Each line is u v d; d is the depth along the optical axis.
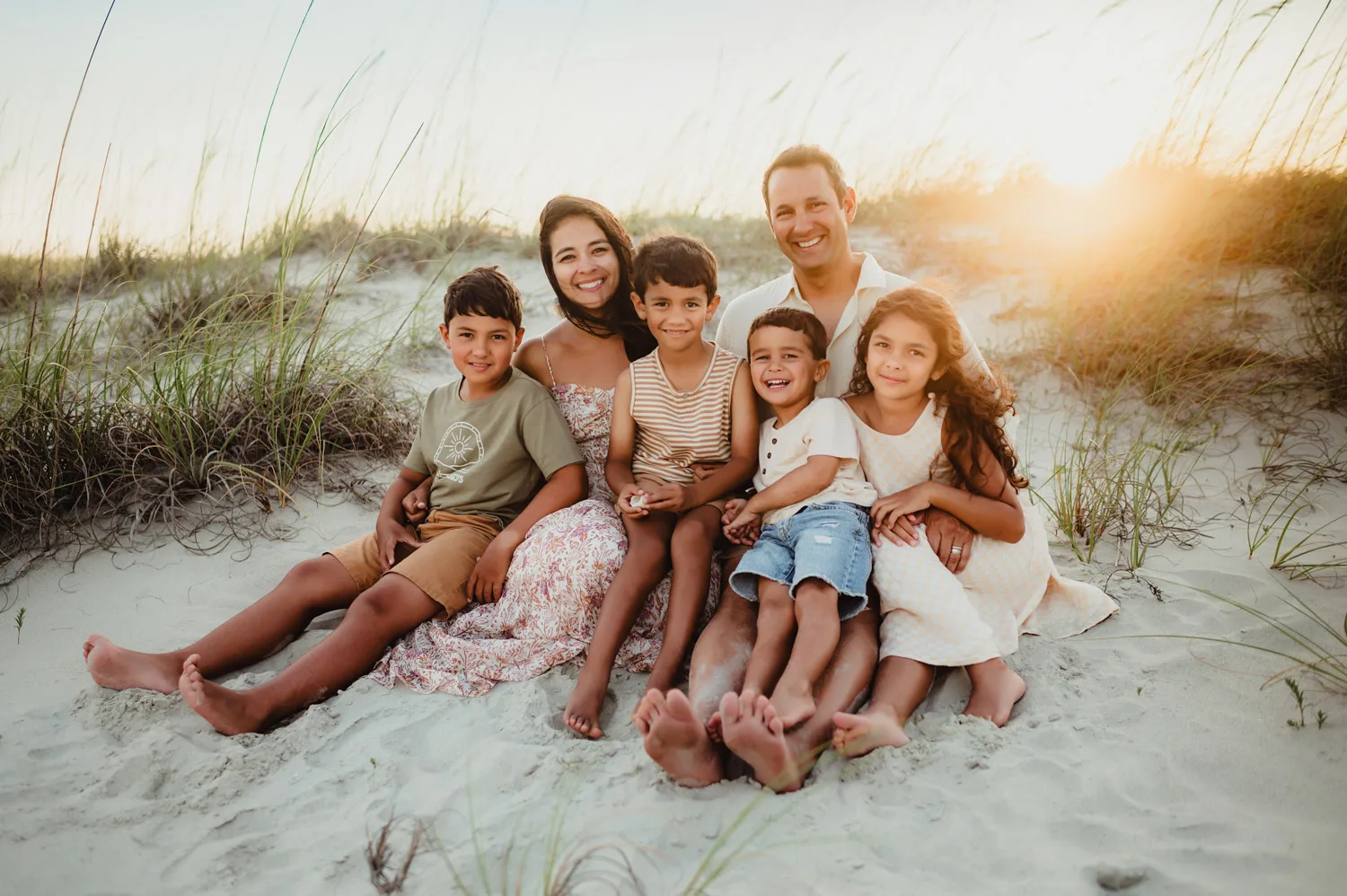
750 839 1.89
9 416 3.40
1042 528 2.78
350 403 3.97
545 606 2.60
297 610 2.76
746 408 2.87
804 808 1.98
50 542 3.27
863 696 2.43
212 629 2.91
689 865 1.84
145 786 2.18
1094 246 5.42
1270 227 5.11
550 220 3.02
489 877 1.84
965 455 2.63
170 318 4.86
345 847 1.95
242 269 5.30
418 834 1.83
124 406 3.62
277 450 3.66
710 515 2.73
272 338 3.86
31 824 2.02
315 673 2.49
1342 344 4.21
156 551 3.29
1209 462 3.85
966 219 6.68
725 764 2.15
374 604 2.62
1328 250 4.86
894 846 1.86
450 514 2.91
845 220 2.99
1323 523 3.27
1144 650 2.59
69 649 2.80
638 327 3.13
